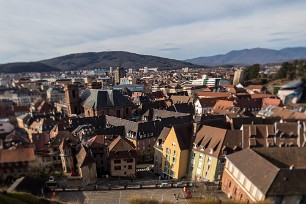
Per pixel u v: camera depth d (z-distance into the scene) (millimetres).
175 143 78812
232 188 61531
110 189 67125
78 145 83438
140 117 134375
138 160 99000
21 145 100062
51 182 70125
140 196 61625
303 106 136625
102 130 99500
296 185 48781
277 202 48156
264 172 52469
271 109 126250
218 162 70625
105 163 85562
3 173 78875
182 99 171750
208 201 55844
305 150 62812
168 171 82625
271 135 76062
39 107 174375
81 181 72375
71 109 139250
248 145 73188
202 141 77062
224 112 140375
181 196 63031
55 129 105438
